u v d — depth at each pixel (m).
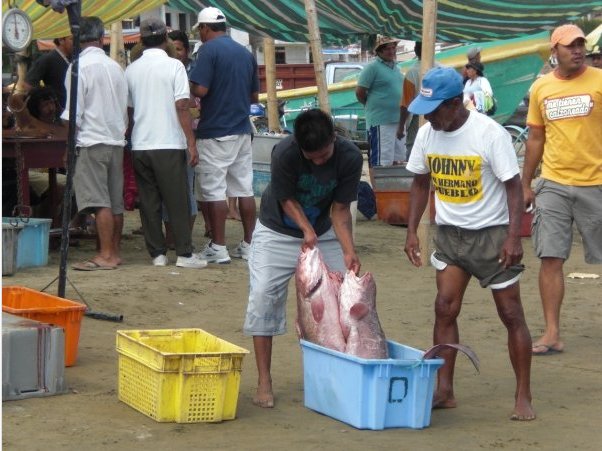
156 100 14.68
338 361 8.48
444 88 8.30
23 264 14.88
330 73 41.53
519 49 31.36
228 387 8.52
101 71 14.41
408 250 9.19
